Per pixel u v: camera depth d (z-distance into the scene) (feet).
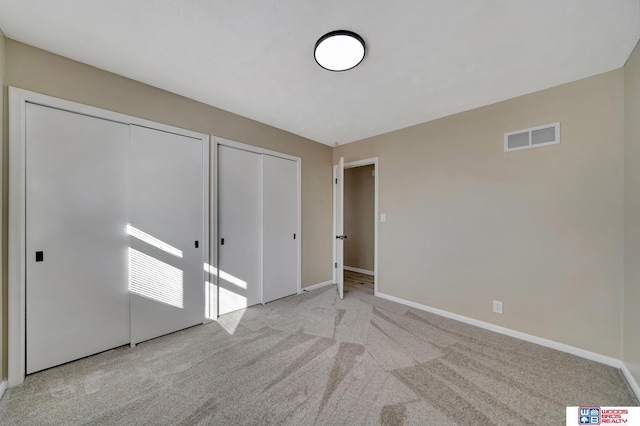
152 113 7.68
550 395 5.32
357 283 14.26
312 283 12.95
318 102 8.63
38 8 4.73
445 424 4.58
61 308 6.30
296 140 12.11
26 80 5.81
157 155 7.82
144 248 7.56
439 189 9.74
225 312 9.65
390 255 11.32
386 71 6.73
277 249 11.34
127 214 7.30
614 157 6.41
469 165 8.96
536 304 7.54
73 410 4.88
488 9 4.66
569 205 7.04
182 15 4.88
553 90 7.35
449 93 7.88
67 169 6.38
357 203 17.56
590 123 6.75
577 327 6.89
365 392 5.39
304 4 4.58
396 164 11.17
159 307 7.83
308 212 12.76
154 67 6.69
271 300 11.09
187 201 8.43
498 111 8.34
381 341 7.57
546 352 7.02
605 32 5.21
